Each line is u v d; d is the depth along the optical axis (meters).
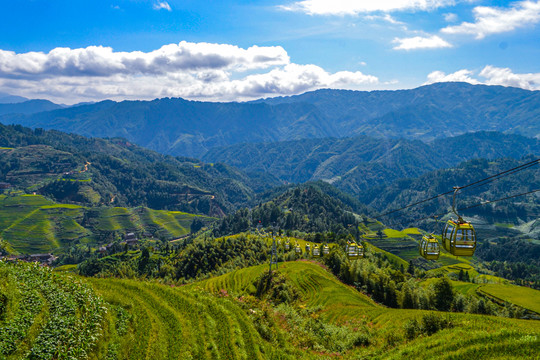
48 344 21.84
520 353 27.41
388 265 173.62
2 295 22.06
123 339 29.38
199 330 36.75
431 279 148.88
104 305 32.59
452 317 45.25
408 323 43.78
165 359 29.78
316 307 80.75
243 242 195.00
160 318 36.66
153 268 199.50
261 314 48.22
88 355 24.39
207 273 166.62
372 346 43.41
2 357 19.14
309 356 40.19
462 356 29.02
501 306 107.00
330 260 139.38
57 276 32.03
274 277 106.69
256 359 34.66
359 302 86.31
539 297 111.38
